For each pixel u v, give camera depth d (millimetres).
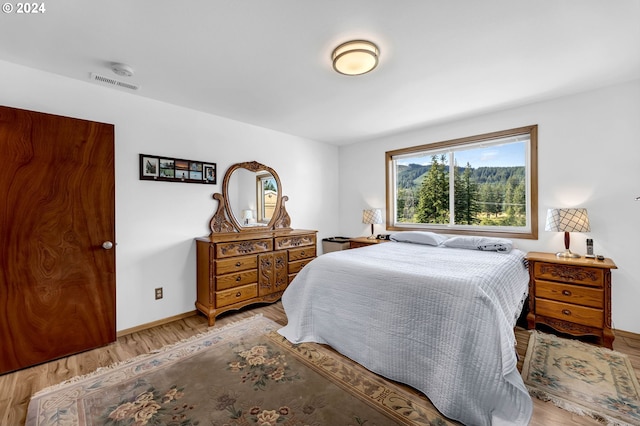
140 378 1827
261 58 1975
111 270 2346
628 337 2383
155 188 2705
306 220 4234
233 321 2777
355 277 2045
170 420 1462
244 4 1435
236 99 2707
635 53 1933
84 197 2211
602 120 2512
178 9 1471
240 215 3355
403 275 1811
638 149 2363
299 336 2295
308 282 2391
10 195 1910
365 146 4406
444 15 1527
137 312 2584
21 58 1958
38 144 2010
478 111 3080
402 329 1743
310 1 1415
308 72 2180
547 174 2809
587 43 1808
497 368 1388
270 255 3219
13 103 2018
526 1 1427
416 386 1666
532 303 2514
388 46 1828
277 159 3820
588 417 1464
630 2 1433
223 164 3229
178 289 2855
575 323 2307
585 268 2268
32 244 1993
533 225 2891
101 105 2395
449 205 3631
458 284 1595
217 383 1771
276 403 1589
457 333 1512
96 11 1479
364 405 1573
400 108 2971
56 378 1844
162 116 2750
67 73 2180
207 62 2027
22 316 1956
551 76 2275
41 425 1438
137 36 1714
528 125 2900
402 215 4129
